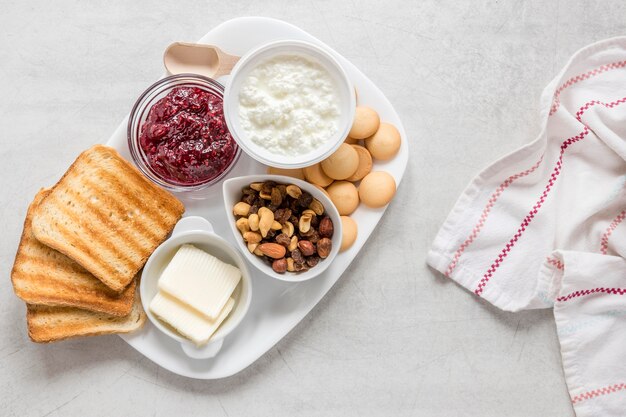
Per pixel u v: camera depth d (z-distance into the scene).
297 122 0.66
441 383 0.77
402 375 0.76
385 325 0.76
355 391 0.76
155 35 0.76
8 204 0.76
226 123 0.67
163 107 0.69
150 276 0.70
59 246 0.70
